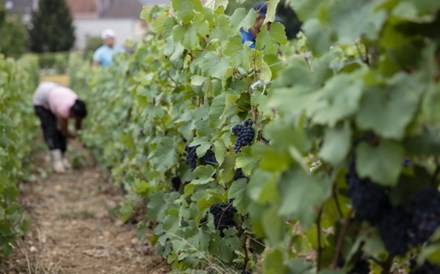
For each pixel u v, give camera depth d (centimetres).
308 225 201
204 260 389
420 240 212
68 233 636
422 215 206
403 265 296
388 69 204
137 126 629
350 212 228
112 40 1230
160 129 527
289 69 221
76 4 6150
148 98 521
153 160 512
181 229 422
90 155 1162
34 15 4606
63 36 4603
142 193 543
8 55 3042
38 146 1202
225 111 382
